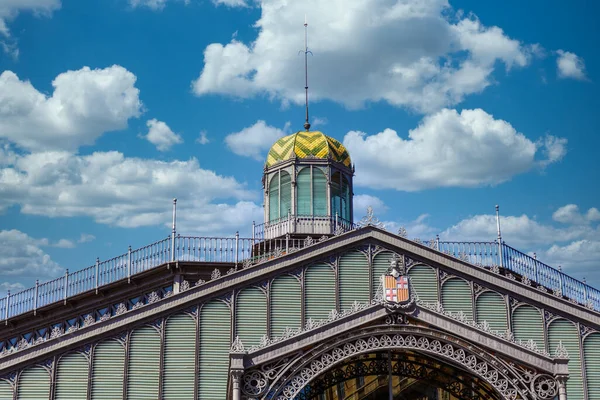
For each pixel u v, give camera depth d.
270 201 53.00
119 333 42.03
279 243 49.75
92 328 41.75
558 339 43.56
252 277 43.19
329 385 38.44
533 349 35.81
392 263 37.25
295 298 43.22
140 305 43.31
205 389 41.75
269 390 35.06
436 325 36.12
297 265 43.59
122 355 41.75
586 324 43.84
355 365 38.78
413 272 43.91
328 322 36.03
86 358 41.53
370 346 36.03
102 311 46.66
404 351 38.34
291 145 52.91
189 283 46.34
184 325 42.44
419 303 36.50
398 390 38.59
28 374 40.94
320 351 35.75
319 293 43.34
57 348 41.22
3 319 46.62
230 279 43.16
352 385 38.62
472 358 35.84
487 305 43.72
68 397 40.91
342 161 53.34
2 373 40.72
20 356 40.94
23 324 46.88
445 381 38.66
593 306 44.28
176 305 42.44
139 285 46.62
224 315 42.75
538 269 47.12
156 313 42.31
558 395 35.31
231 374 34.84
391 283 36.78
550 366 35.59
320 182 52.31
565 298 46.88
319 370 35.62
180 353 42.09
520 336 43.34
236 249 46.78
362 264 43.88
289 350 35.50
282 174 52.78
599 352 43.56
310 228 50.75
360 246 44.12
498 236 46.06
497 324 43.41
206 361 42.09
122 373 41.53
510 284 43.97
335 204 52.59
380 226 44.41
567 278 47.34
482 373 35.75
